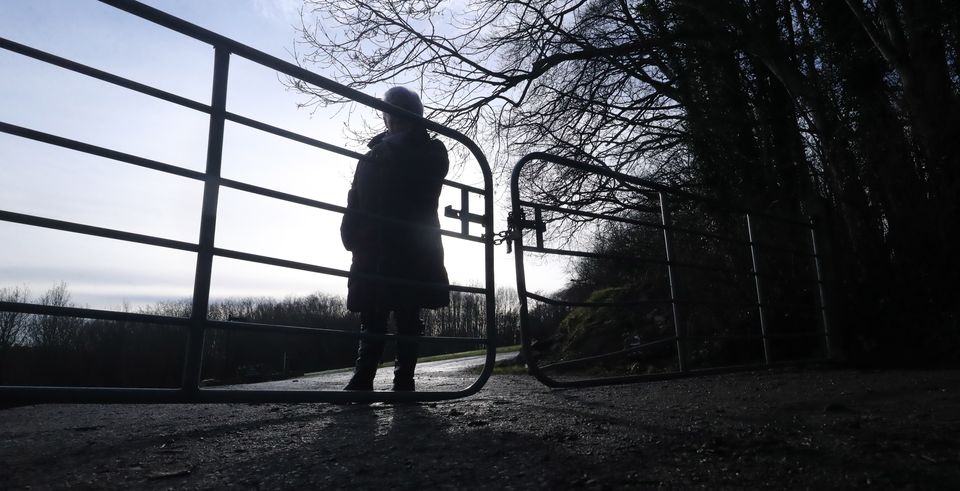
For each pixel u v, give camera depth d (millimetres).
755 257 5512
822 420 2336
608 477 1545
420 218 3658
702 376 4930
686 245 7277
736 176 7785
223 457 1862
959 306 5320
